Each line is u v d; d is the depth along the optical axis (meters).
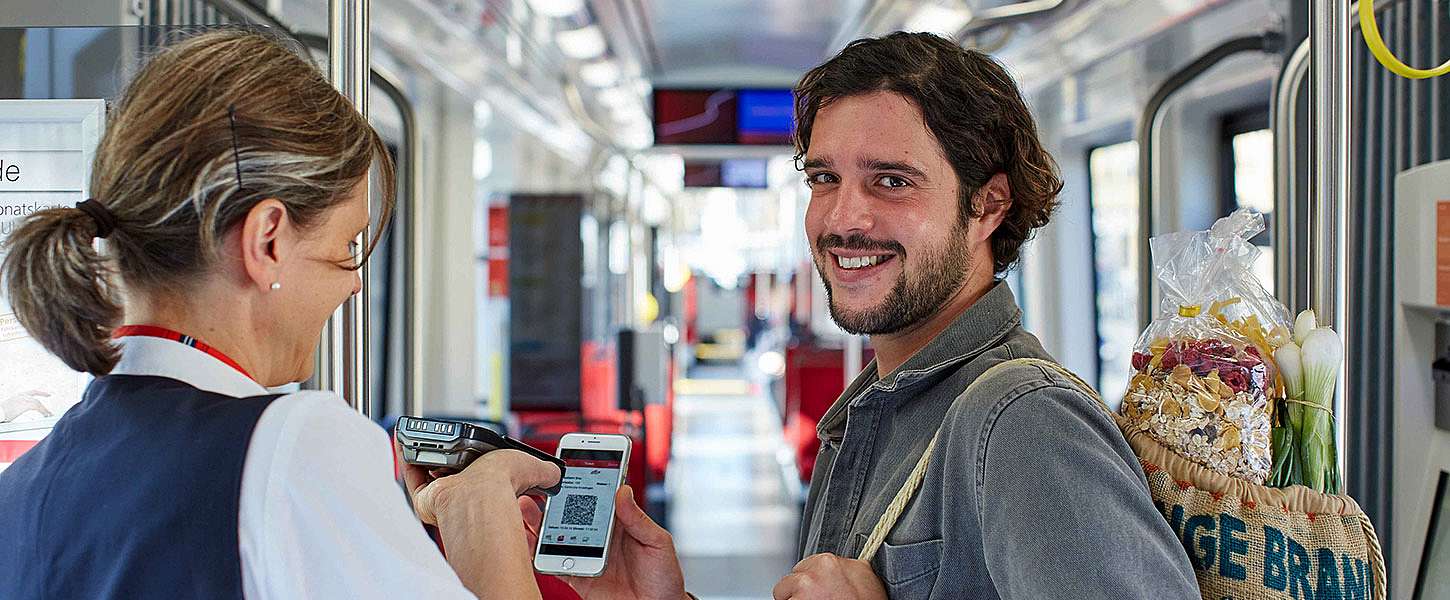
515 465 1.32
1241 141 5.41
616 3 6.02
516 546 1.18
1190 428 1.24
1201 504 1.22
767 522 7.68
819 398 8.17
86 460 0.97
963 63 1.36
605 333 10.26
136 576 0.91
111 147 1.00
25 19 2.03
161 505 0.92
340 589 0.93
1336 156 1.48
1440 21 2.25
